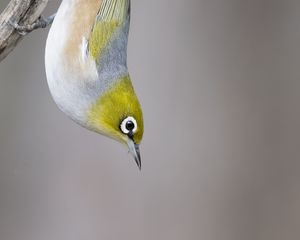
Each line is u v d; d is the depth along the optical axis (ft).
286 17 52.08
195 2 50.72
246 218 50.06
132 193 48.83
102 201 48.60
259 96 51.37
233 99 50.90
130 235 48.62
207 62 50.67
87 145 49.16
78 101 39.29
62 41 38.55
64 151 49.34
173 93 49.78
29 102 50.29
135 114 39.81
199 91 50.21
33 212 49.24
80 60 38.86
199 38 50.72
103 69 39.29
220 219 49.73
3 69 50.57
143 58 49.62
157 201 49.03
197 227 49.32
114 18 39.73
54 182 49.16
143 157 49.24
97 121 39.73
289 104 51.44
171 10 50.21
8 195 49.57
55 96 39.40
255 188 50.49
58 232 48.67
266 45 51.78
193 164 49.67
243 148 50.70
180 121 49.67
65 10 38.58
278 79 51.67
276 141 51.11
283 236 50.19
